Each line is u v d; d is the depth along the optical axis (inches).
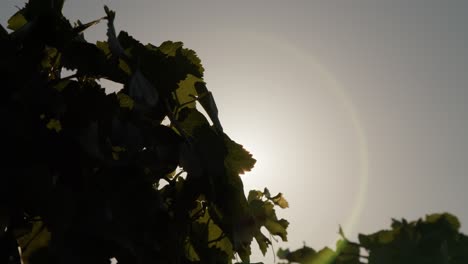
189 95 78.8
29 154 60.0
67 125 63.9
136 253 62.2
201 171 69.4
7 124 59.9
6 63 63.5
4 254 58.4
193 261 73.4
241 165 76.7
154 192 66.3
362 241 197.5
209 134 73.9
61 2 74.9
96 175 63.5
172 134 69.6
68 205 58.6
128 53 74.5
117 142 64.3
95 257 59.1
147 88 70.1
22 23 75.9
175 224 68.1
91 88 66.8
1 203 56.9
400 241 187.6
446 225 193.8
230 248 77.7
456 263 189.0
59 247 57.6
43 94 63.0
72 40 69.7
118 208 63.1
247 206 74.3
